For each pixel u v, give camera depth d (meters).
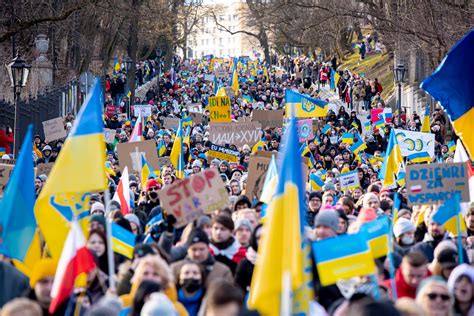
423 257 17.34
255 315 13.12
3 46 79.50
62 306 16.14
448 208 21.27
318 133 70.38
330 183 33.50
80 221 19.56
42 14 81.06
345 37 164.75
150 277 16.03
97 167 17.27
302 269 13.88
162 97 135.38
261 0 147.75
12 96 73.25
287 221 13.70
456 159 29.08
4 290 17.12
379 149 64.31
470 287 16.53
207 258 18.75
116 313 14.01
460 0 69.56
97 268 17.77
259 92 135.88
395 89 107.50
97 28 104.25
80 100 91.38
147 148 37.09
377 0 93.69
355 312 12.39
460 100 22.33
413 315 13.70
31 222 17.84
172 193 21.50
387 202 26.70
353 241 16.50
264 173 29.47
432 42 67.38
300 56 187.38
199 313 16.14
